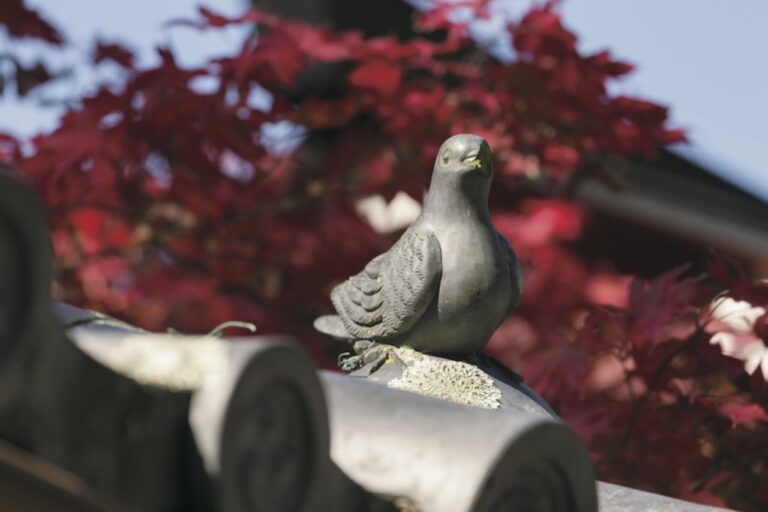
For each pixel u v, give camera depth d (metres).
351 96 10.38
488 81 10.46
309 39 10.05
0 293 3.48
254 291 10.54
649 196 16.92
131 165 10.21
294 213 10.72
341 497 4.15
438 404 4.52
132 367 3.83
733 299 8.58
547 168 10.48
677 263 17.92
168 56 9.91
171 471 3.75
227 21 10.04
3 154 10.21
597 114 10.25
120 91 9.99
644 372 8.60
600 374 9.20
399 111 10.28
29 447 3.49
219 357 3.83
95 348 3.93
